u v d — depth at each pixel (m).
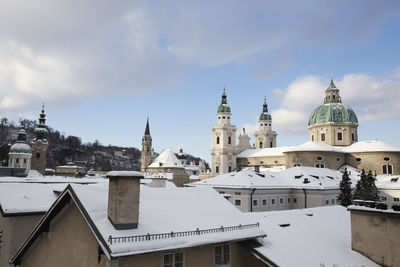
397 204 16.61
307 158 106.25
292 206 69.81
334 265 15.67
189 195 19.77
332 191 69.19
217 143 156.25
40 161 134.25
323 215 25.48
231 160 153.50
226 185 63.84
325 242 18.77
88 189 15.74
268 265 15.56
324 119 124.19
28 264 19.77
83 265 14.20
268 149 148.88
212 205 18.84
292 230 20.38
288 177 74.38
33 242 18.94
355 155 110.12
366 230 16.97
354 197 70.62
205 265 14.82
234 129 156.00
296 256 16.17
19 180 37.75
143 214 15.32
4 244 23.28
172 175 129.62
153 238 12.98
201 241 14.02
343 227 22.25
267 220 22.06
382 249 16.14
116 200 13.02
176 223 15.13
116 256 11.41
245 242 16.88
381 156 105.75
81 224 14.80
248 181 64.12
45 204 24.05
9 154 119.88
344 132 121.25
